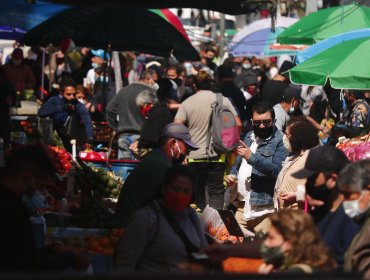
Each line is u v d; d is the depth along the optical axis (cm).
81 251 1432
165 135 1700
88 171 2198
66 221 1861
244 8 3019
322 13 3278
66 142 2895
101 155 2616
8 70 3578
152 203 1370
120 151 2897
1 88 2433
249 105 3453
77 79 4350
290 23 4728
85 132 2964
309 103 3359
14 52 3603
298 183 1812
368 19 3172
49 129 2745
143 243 1346
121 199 1677
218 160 2461
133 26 3052
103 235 1753
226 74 3162
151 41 3058
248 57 5069
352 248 1274
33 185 1316
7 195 1248
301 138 1820
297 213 1164
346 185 1302
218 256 1358
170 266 1347
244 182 2111
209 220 1741
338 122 2950
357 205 1302
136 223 1348
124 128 2889
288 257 1148
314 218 1344
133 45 3127
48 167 1296
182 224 1379
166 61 4434
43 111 2923
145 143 2506
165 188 1363
